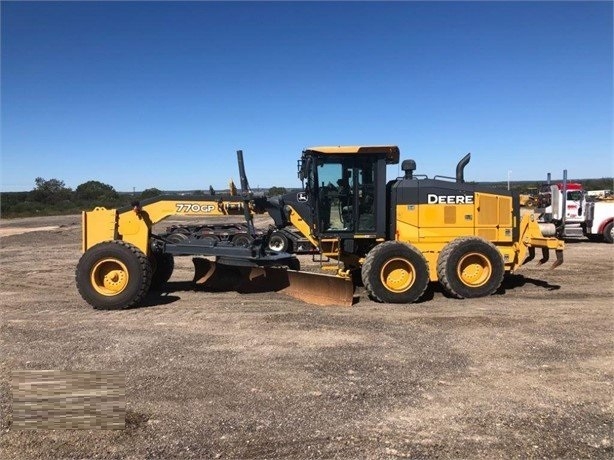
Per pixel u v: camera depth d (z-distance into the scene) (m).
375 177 9.70
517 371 5.61
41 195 68.44
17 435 4.23
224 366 5.81
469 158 10.46
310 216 9.85
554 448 4.02
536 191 22.64
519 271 12.79
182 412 4.64
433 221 9.89
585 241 21.23
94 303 8.69
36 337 6.99
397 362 5.90
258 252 9.70
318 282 9.40
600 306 8.73
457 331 7.15
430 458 3.88
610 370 5.65
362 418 4.52
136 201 9.45
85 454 3.96
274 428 4.35
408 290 9.09
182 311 8.56
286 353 6.25
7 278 12.61
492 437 4.19
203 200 9.73
